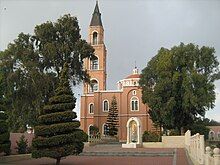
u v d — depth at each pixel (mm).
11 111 41125
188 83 51031
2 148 24609
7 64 41531
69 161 25641
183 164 22328
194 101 50250
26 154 28531
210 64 55312
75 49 43750
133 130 47969
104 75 84438
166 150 37125
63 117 21656
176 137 47406
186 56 55094
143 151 34812
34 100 41312
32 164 23562
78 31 44688
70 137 21094
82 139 21781
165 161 24672
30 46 42406
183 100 51812
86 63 84062
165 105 52375
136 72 82188
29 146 32375
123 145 45969
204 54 55062
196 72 52688
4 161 25078
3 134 24625
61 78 23031
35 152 21438
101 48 84438
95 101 80125
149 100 54594
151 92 55875
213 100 52406
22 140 30312
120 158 28031
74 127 21453
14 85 40375
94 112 79750
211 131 87125
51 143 20969
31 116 41750
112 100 73875
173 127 56062
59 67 42875
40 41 43031
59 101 22219
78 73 45188
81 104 81562
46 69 42781
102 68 83625
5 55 42250
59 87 22719
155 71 56031
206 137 59562
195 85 52125
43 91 40281
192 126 56938
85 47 44281
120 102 79062
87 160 26391
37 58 41844
